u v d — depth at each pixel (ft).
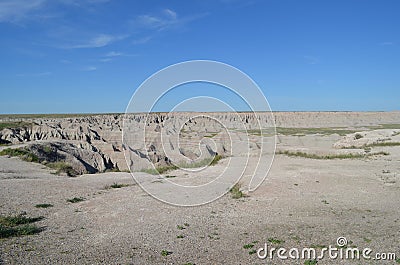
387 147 104.42
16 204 40.75
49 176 63.87
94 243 29.27
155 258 26.25
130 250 27.81
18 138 127.85
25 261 24.67
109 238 30.68
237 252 27.94
